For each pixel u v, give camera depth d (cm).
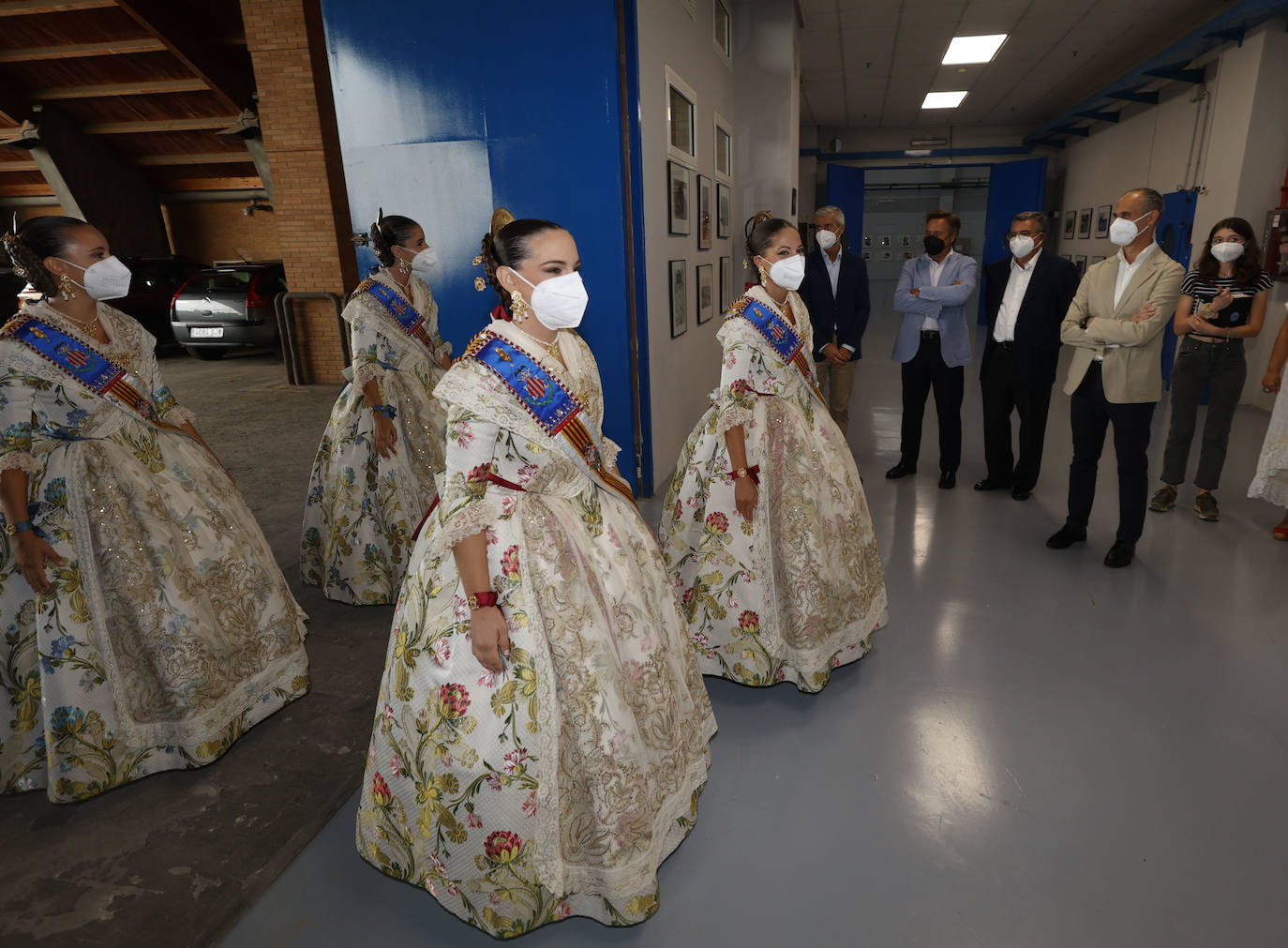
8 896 176
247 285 984
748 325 226
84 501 200
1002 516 403
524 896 156
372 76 408
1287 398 335
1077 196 1273
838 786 208
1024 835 188
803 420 241
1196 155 796
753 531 235
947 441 443
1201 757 215
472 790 151
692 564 250
